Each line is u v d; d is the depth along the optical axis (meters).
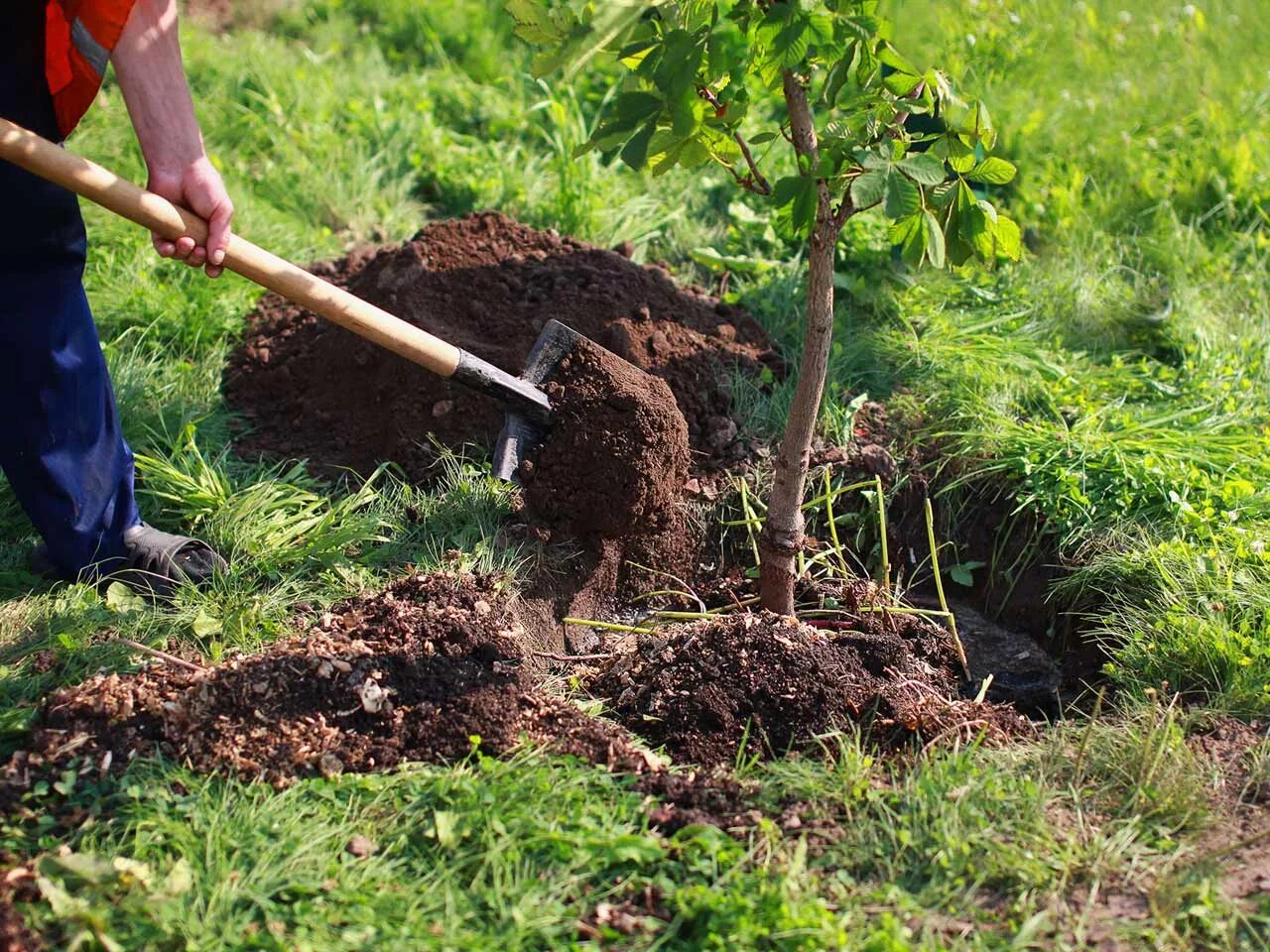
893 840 2.56
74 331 2.80
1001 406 3.35
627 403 2.96
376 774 2.63
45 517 2.87
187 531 3.08
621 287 3.34
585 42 2.53
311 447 3.26
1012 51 4.20
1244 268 3.78
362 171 3.92
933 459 3.29
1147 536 3.09
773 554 2.94
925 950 2.41
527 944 2.43
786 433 2.86
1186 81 4.26
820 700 2.77
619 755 2.69
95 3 2.68
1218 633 2.88
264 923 2.44
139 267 3.54
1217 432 3.32
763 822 2.56
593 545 3.06
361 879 2.48
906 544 3.25
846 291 3.63
